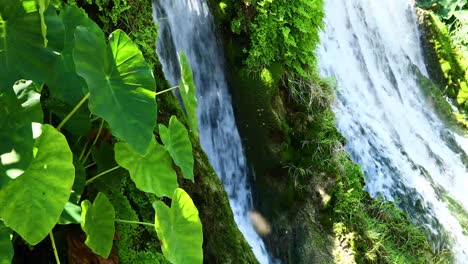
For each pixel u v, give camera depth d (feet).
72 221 6.83
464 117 26.68
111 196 8.87
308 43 16.46
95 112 6.36
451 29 30.09
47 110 7.93
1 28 6.01
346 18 23.44
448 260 17.84
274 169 15.46
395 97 24.43
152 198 9.67
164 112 11.26
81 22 7.44
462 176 22.50
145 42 11.55
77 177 7.18
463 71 27.68
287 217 15.20
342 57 22.09
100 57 6.58
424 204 18.78
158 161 7.73
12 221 6.00
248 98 15.64
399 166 19.33
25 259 7.95
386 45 25.73
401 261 15.40
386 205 16.78
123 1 11.07
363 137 19.24
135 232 9.19
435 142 23.70
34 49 6.08
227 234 11.31
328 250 14.84
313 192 15.34
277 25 15.72
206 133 15.01
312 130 15.99
